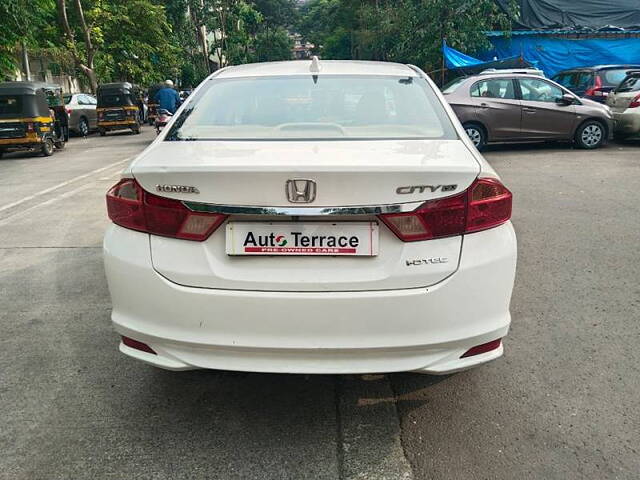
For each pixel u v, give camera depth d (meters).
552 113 11.72
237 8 58.41
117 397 3.09
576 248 5.41
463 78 11.99
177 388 3.18
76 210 7.59
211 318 2.44
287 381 3.24
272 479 2.44
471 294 2.45
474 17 19.75
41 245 5.97
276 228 2.42
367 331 2.40
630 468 2.46
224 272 2.45
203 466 2.53
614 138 13.38
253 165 2.37
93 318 4.11
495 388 3.11
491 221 2.51
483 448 2.62
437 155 2.61
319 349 2.41
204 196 2.42
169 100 14.79
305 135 2.97
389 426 2.80
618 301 4.19
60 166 12.65
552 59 20.80
